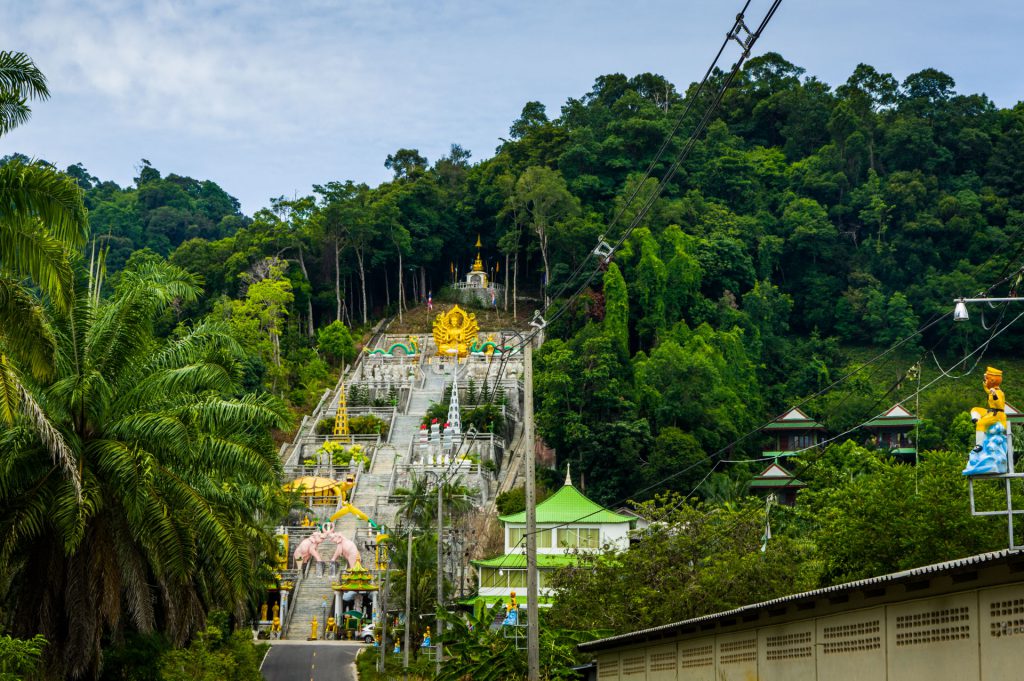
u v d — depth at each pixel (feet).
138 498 124.47
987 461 69.10
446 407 418.92
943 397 396.57
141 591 132.36
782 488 353.31
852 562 156.15
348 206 568.41
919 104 628.28
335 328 520.42
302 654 251.39
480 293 599.16
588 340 400.88
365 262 602.44
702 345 436.35
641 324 474.90
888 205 556.51
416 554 280.72
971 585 64.39
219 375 136.98
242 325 464.24
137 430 128.57
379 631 273.95
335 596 300.20
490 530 311.27
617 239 534.78
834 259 557.33
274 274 503.61
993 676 62.54
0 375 98.73
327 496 352.69
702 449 372.38
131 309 133.49
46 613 128.98
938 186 580.71
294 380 492.95
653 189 561.84
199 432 132.46
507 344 504.43
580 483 364.99
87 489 123.44
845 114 612.70
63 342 130.11
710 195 604.49
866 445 382.63
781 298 520.42
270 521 193.67
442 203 631.56
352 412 440.04
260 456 136.46
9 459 121.70
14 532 120.78
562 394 381.19
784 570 173.99
